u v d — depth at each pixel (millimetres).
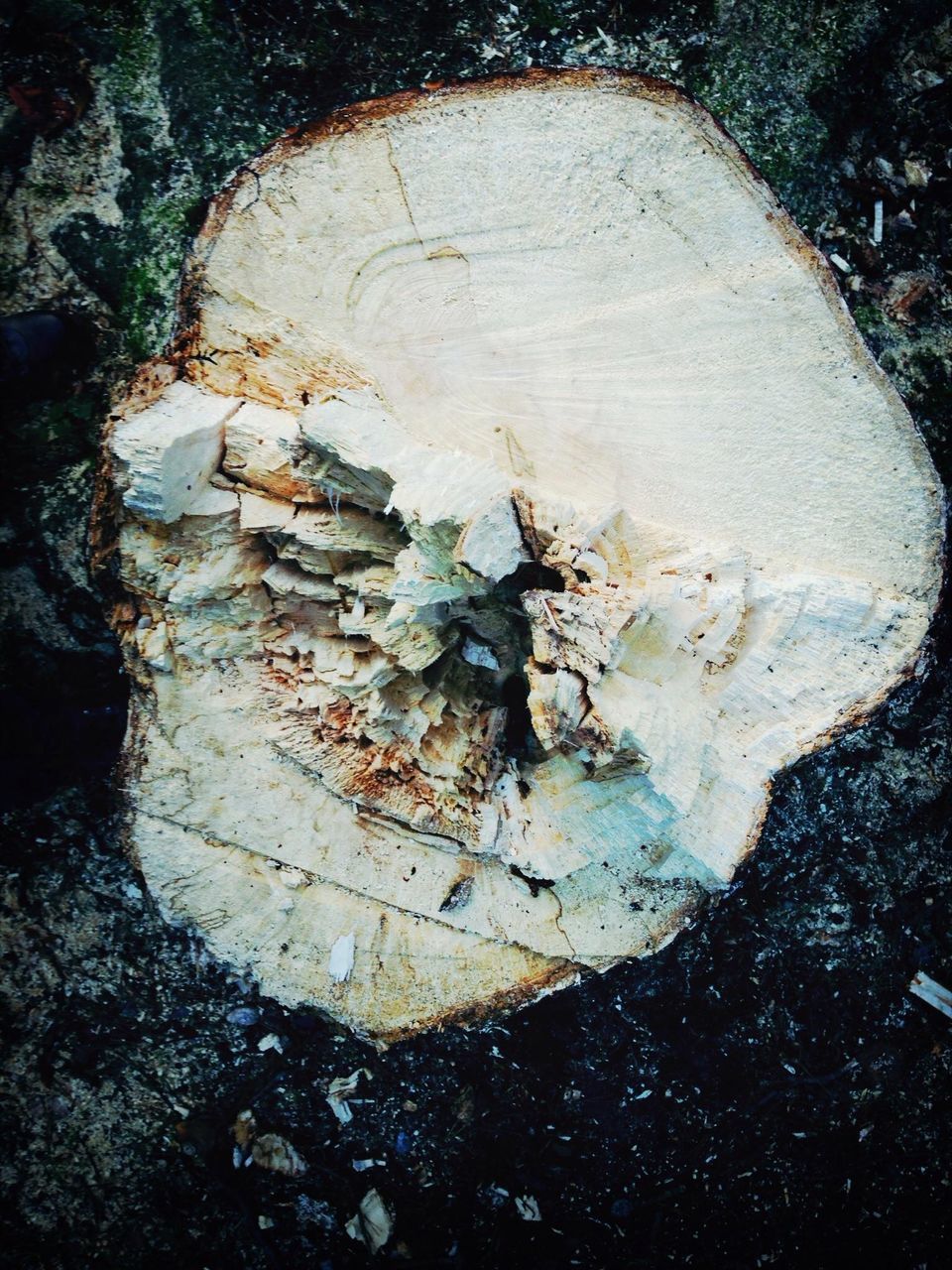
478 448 697
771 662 704
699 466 693
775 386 684
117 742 859
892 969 865
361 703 740
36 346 801
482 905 768
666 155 663
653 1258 854
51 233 824
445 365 689
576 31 822
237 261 680
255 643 755
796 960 865
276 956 790
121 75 819
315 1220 849
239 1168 851
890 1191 860
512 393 691
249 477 709
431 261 679
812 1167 861
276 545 729
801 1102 863
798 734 712
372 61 819
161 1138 851
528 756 771
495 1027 862
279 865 774
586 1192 861
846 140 845
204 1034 857
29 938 854
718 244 675
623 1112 866
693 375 685
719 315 679
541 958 776
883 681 709
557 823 737
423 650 721
